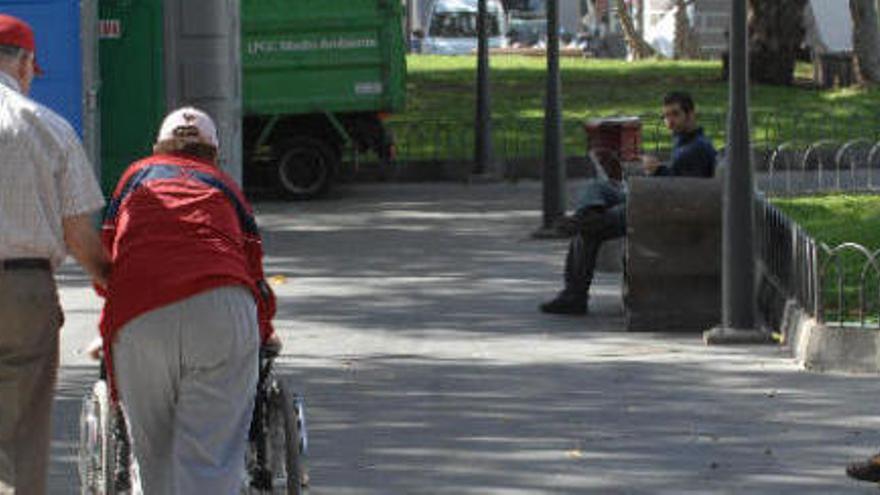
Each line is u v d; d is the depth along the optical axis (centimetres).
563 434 2030
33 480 1558
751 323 2628
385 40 5066
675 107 2886
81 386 2342
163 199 1493
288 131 5038
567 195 4938
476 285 3288
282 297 3152
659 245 2736
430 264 3594
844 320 2580
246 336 1463
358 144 5112
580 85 7431
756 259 2778
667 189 2731
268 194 5181
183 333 1448
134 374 1463
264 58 4984
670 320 2747
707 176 2878
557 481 1819
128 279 1462
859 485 1792
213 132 1553
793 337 2533
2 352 1530
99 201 1523
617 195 2923
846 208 4138
